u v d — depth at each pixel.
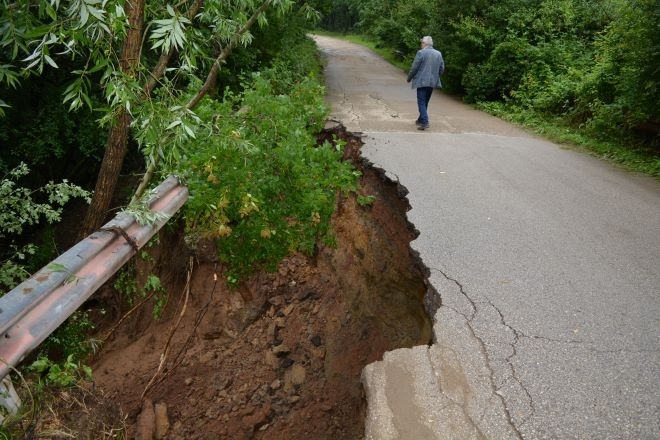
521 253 4.51
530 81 11.49
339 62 23.00
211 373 4.79
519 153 7.93
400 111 11.20
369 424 2.61
